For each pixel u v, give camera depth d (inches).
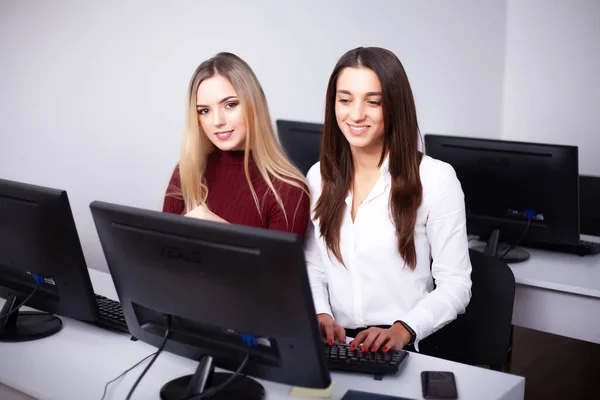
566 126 187.3
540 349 142.7
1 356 69.8
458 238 78.1
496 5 182.4
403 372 66.9
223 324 57.0
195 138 83.4
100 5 112.5
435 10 160.2
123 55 115.1
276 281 52.4
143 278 59.9
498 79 189.3
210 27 120.9
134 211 58.0
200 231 54.3
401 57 153.3
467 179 107.0
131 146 118.7
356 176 80.7
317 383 56.3
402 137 75.9
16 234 69.7
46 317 78.9
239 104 80.5
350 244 80.5
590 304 97.7
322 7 134.8
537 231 104.1
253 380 63.7
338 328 74.4
